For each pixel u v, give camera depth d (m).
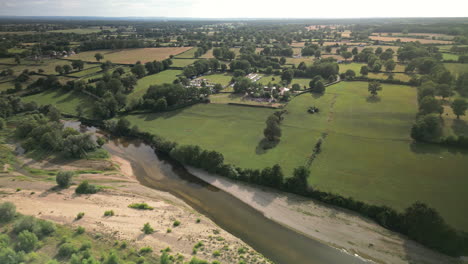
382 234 62.19
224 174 87.25
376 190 74.06
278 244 61.97
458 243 55.00
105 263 47.44
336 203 71.31
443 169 81.19
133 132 120.06
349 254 58.50
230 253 56.00
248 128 118.56
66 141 98.56
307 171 76.00
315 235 63.78
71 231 58.00
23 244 50.50
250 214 71.75
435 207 66.94
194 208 74.94
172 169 95.06
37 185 79.06
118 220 63.94
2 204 60.84
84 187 76.06
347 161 88.69
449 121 109.12
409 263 55.03
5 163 91.69
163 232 60.84
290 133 110.75
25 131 113.88
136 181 88.50
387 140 100.25
